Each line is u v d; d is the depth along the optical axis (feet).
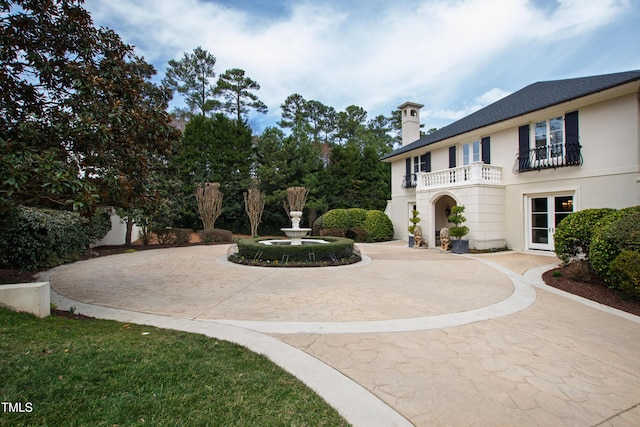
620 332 14.28
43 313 14.51
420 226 50.60
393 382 9.65
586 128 36.01
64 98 18.10
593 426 7.84
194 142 75.31
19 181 12.33
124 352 10.76
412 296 19.97
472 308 17.57
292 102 132.77
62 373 9.11
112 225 51.44
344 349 11.99
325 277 25.86
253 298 19.31
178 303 18.20
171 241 53.93
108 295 19.95
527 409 8.46
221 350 11.44
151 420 7.21
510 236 43.80
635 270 18.16
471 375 10.20
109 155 17.93
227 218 79.82
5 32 15.74
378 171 91.86
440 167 55.98
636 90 31.89
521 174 42.47
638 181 32.12
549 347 12.51
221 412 7.67
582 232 25.50
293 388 9.02
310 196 82.33
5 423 6.75
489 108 54.34
